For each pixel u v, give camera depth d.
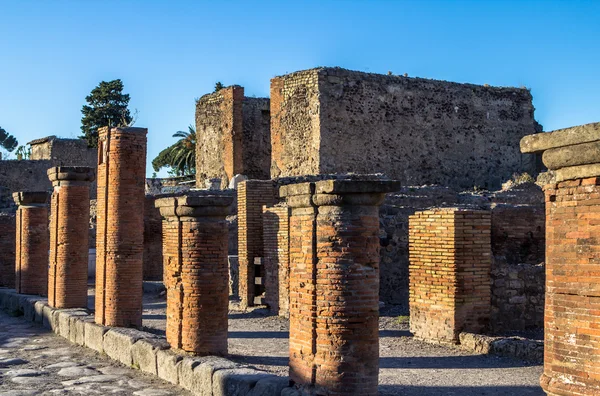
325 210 10.70
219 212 14.97
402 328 18.58
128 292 18.62
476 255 16.39
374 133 38.69
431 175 40.44
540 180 8.07
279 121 39.47
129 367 16.08
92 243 37.62
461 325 16.17
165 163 86.12
